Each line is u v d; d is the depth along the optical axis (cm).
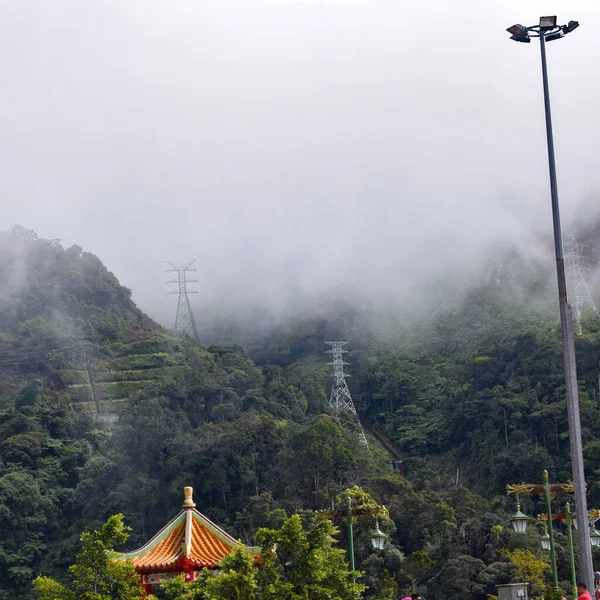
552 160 4600
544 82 4744
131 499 17388
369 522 14325
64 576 16262
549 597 5825
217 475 17400
